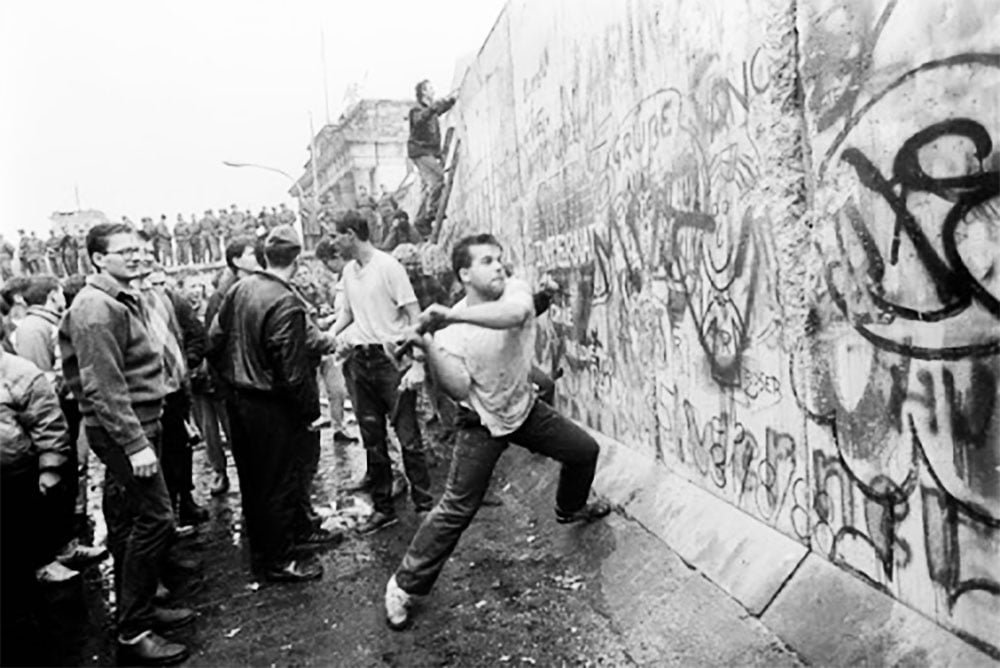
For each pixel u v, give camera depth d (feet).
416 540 11.28
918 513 7.17
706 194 10.79
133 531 10.90
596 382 16.75
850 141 7.57
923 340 6.87
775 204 8.70
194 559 15.40
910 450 7.20
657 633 10.09
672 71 11.59
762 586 9.43
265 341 13.19
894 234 7.07
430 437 24.26
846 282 7.86
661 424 13.32
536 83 19.48
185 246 82.33
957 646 6.74
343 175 77.41
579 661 9.82
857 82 7.41
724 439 11.02
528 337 11.58
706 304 11.16
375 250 15.93
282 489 13.61
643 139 12.92
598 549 13.05
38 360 17.81
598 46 14.80
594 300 16.38
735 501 10.89
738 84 9.59
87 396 10.37
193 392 20.54
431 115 36.29
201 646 11.40
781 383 9.32
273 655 10.91
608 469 15.26
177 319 19.98
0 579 13.21
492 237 11.77
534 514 15.65
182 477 17.37
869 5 7.17
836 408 8.27
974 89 6.05
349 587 13.16
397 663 10.34
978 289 6.22
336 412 26.63
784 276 8.71
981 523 6.41
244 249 18.95
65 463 14.11
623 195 14.08
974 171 6.13
